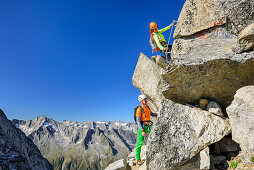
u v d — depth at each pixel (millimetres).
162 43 8031
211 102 5922
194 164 5402
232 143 5566
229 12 5602
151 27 8094
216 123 5426
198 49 5723
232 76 5105
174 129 5934
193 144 5449
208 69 5094
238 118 4621
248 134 4324
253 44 4465
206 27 6086
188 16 6520
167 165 5586
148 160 5938
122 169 8289
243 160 4824
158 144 5938
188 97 6137
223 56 4770
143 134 7055
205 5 6094
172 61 5406
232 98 5711
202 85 5609
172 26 7672
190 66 5141
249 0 5188
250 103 4328
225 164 5109
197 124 5656
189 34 6500
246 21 5336
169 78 5691
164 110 6461
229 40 5559
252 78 4961
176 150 5613
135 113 7352
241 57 4605
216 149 5672
